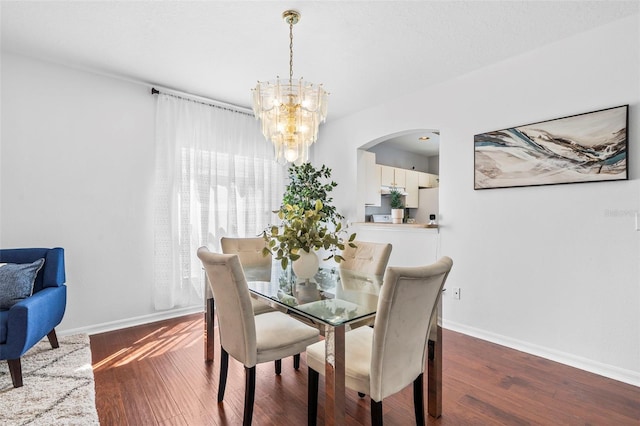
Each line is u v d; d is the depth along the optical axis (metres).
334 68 2.92
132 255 3.20
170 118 3.40
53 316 2.32
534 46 2.55
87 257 2.97
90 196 2.98
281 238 2.08
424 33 2.36
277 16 2.15
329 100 3.70
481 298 2.92
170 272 3.36
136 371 2.28
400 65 2.86
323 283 2.19
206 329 2.44
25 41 2.48
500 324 2.80
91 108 2.99
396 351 1.42
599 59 2.29
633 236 2.16
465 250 3.04
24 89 2.70
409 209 6.38
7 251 2.46
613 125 2.21
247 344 1.64
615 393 2.02
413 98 3.47
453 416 1.79
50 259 2.50
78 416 1.72
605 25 2.26
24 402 1.83
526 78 2.64
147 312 3.30
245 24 2.25
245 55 2.69
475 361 2.46
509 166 2.72
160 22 2.23
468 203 3.02
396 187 5.60
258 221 4.08
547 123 2.51
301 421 1.76
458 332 3.07
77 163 2.92
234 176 3.87
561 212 2.46
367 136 3.99
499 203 2.81
